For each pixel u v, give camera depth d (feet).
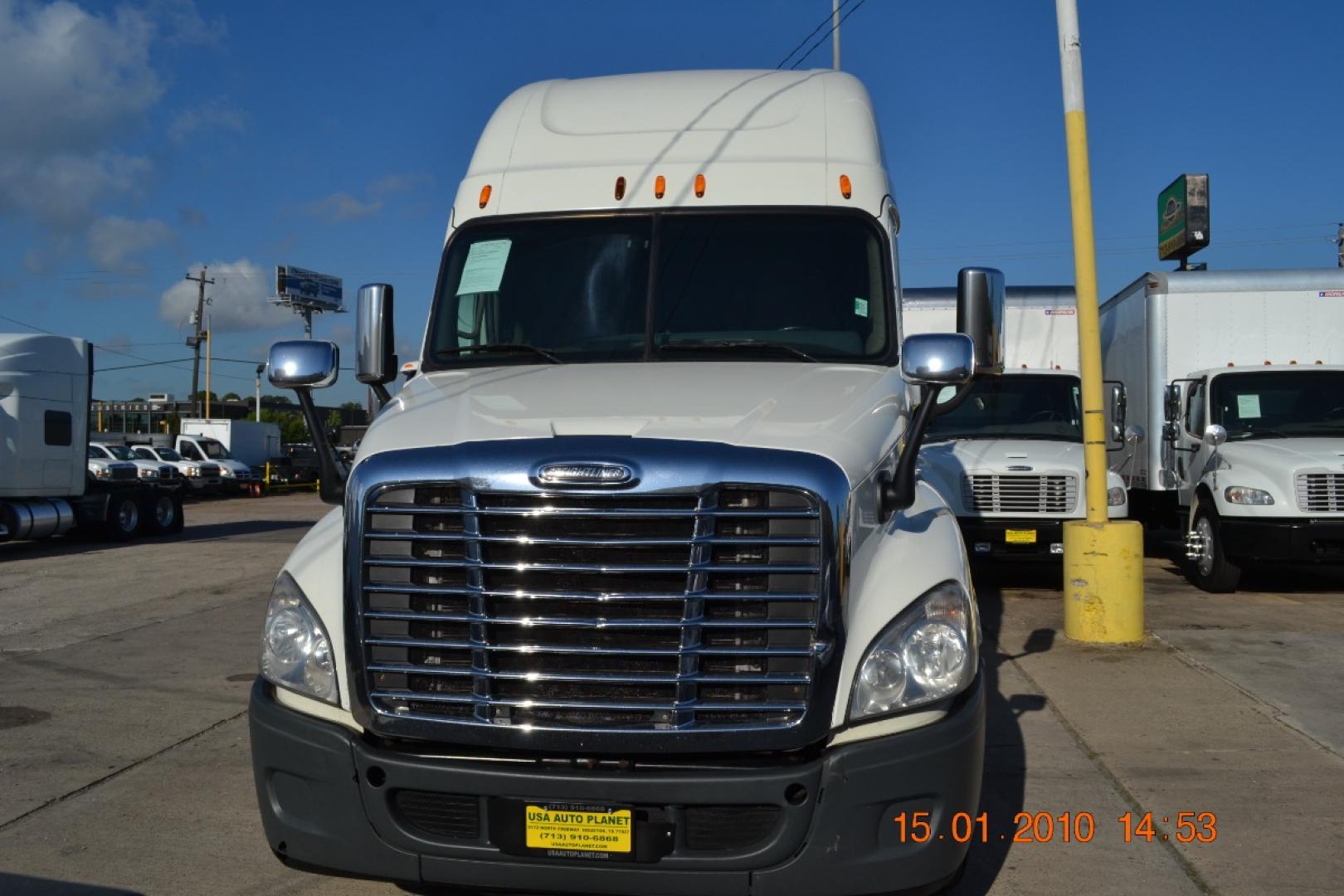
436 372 15.43
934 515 12.80
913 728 10.53
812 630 10.32
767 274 15.92
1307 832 15.30
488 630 10.62
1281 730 19.97
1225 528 35.32
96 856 14.79
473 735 10.59
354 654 10.91
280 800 11.39
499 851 10.53
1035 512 34.50
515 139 17.84
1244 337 41.06
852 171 16.72
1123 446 37.24
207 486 121.29
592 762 10.50
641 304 15.81
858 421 12.17
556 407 12.24
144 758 19.10
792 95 17.84
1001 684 23.27
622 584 10.52
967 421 38.65
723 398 12.57
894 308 15.69
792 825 10.17
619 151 17.29
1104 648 26.81
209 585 42.14
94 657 27.84
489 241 16.72
